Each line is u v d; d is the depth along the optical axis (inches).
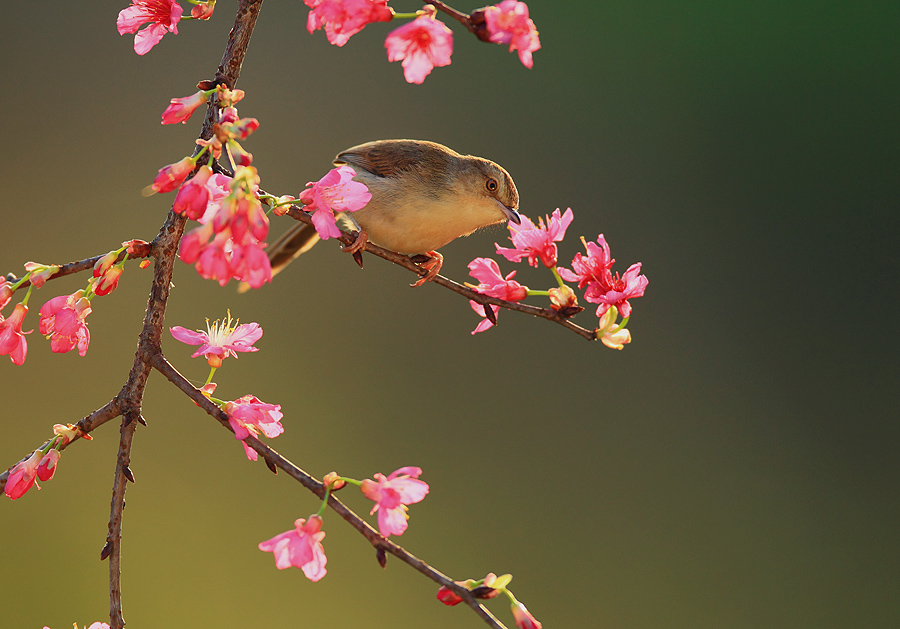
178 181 142.2
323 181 143.9
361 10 142.9
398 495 142.1
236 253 141.9
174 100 143.0
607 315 145.7
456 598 141.9
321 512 142.2
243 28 144.3
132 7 145.0
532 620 141.9
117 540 143.7
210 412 143.3
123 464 143.9
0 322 143.7
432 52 143.1
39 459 143.7
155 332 144.1
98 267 144.0
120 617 143.6
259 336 144.6
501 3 142.3
